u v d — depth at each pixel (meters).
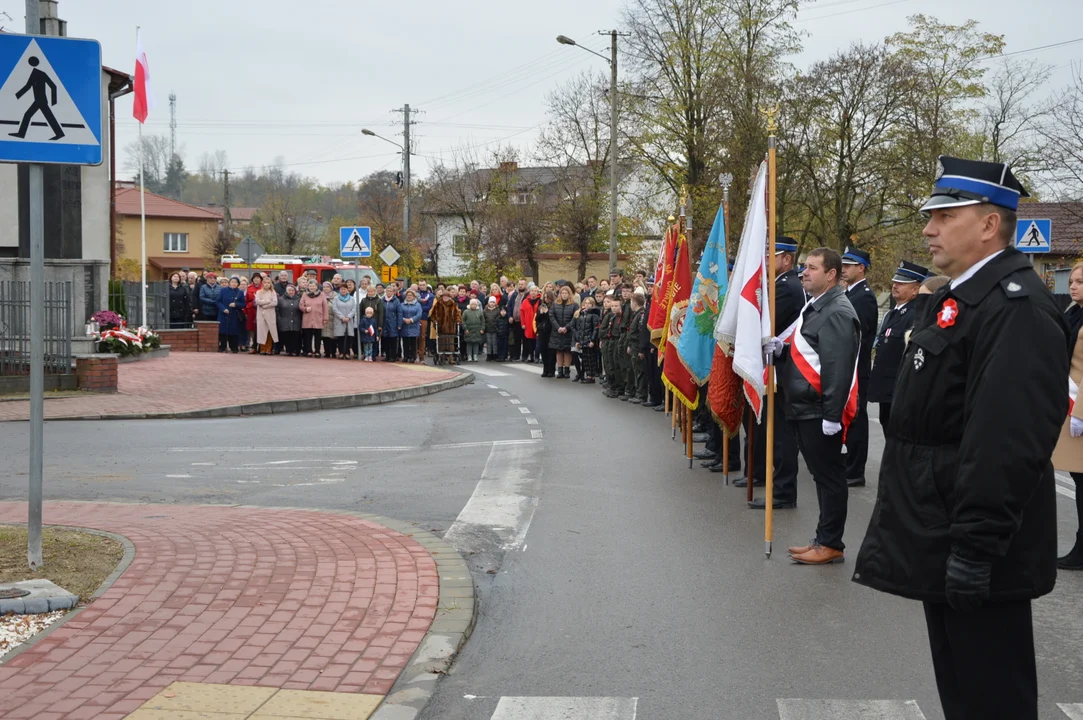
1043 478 3.27
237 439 13.00
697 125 40.94
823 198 39.25
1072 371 7.18
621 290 19.38
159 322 27.92
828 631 5.66
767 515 7.28
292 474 10.43
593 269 55.78
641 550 7.43
